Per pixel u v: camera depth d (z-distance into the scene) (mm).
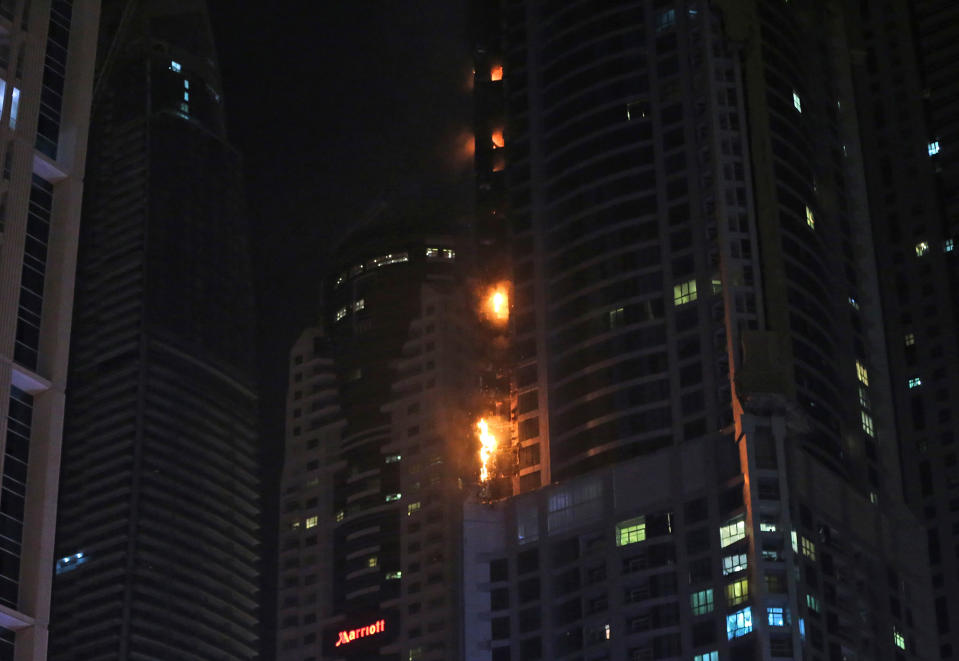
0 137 113188
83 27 124188
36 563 103625
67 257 114625
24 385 108625
